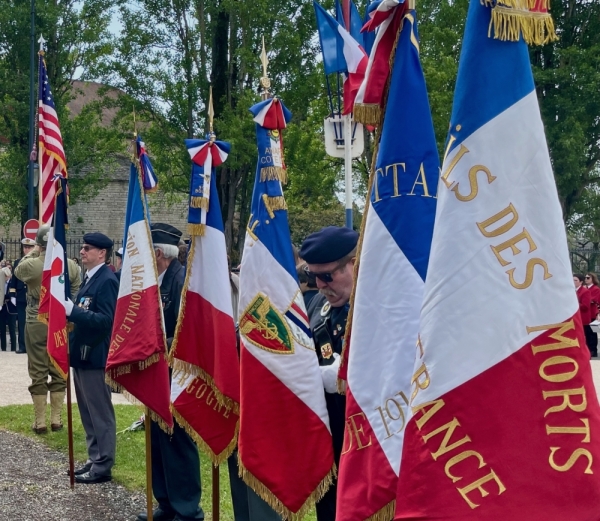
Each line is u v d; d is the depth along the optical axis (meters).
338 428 3.77
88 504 5.72
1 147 27.91
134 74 23.38
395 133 2.83
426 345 2.36
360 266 2.85
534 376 2.27
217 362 4.59
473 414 2.26
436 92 17.84
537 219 2.35
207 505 5.81
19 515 5.41
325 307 3.88
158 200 28.16
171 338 5.58
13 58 24.30
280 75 22.12
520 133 2.38
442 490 2.24
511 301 2.31
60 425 8.25
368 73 2.95
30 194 19.08
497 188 2.36
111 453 6.33
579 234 26.97
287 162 21.19
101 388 6.31
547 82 22.55
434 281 2.38
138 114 23.52
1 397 10.12
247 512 4.74
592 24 24.34
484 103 2.39
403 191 2.80
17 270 8.09
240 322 3.85
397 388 2.71
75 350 6.31
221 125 20.86
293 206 26.16
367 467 2.73
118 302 5.26
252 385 3.73
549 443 2.21
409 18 2.86
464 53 2.45
